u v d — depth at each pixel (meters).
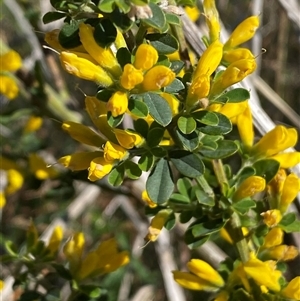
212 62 0.27
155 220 0.30
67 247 0.35
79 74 0.26
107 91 0.26
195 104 0.26
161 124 0.26
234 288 0.31
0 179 0.60
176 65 0.27
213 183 0.31
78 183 0.63
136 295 0.60
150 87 0.25
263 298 0.30
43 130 0.72
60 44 0.26
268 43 0.75
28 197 0.71
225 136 0.38
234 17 0.69
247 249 0.31
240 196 0.30
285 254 0.31
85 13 0.25
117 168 0.27
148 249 0.70
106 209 0.72
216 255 0.49
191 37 0.35
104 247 0.34
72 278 0.35
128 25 0.24
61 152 0.71
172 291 0.52
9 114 0.49
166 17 0.26
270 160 0.31
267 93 0.51
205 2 0.30
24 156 0.49
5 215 0.73
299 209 0.39
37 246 0.37
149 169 0.27
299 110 0.75
